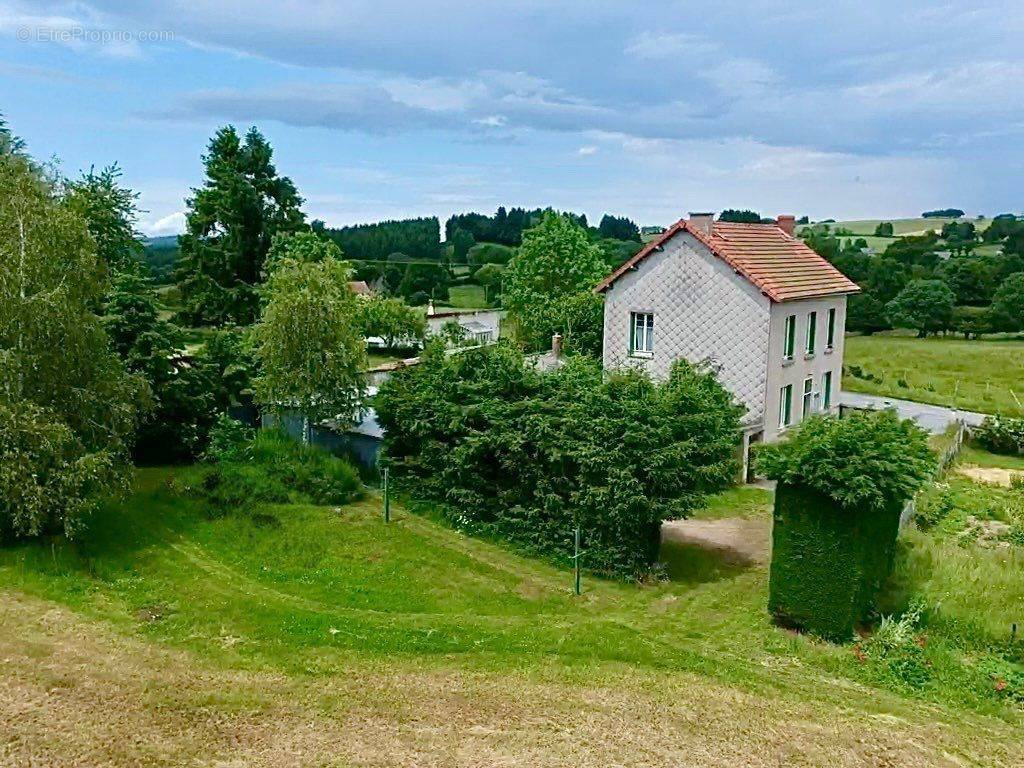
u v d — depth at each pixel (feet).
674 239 94.12
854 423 50.60
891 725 38.70
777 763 34.88
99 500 62.13
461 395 69.87
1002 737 38.27
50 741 33.83
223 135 180.96
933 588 52.75
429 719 37.22
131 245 125.70
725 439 60.13
